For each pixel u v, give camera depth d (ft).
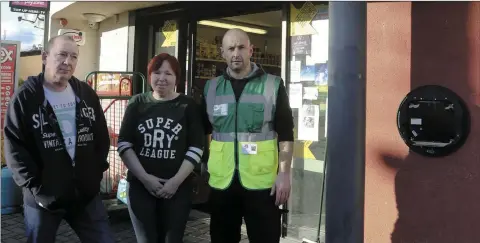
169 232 8.93
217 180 8.85
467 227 7.92
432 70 8.14
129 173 9.18
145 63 20.61
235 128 8.66
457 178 7.98
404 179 8.55
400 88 8.51
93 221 9.05
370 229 8.96
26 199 8.50
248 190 8.57
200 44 18.83
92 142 8.85
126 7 19.89
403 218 8.58
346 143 5.95
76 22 23.82
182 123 8.99
